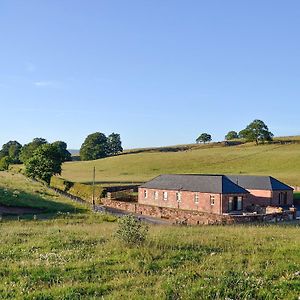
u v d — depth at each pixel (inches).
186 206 2824.8
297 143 7278.5
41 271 612.1
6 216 1851.6
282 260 701.3
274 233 1088.2
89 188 3484.3
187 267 637.9
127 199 3363.7
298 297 500.4
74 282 557.0
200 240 869.8
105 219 1863.9
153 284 553.0
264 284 550.6
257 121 7746.1
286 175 4672.7
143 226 1071.0
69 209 2231.8
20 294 504.7
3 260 689.6
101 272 612.1
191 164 5935.0
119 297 491.5
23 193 2522.1
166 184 3043.8
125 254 722.2
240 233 1049.5
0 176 3801.7
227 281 552.7
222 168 5482.3
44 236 964.0
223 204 2591.0
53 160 4109.3
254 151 6540.4
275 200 2987.2
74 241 877.8
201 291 515.2
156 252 729.0
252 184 3093.0
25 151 6515.8
